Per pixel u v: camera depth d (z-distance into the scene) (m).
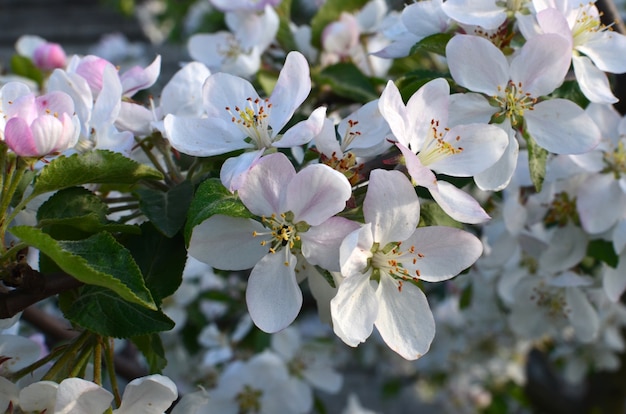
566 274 0.33
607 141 0.31
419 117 0.24
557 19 0.25
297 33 0.37
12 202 0.26
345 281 0.22
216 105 0.25
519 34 0.28
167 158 0.27
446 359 0.66
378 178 0.22
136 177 0.24
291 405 0.40
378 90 0.36
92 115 0.26
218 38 0.37
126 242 0.25
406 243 0.23
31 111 0.23
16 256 0.23
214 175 0.25
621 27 0.32
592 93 0.26
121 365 0.40
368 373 0.96
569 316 0.37
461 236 0.23
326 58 0.37
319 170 0.21
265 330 0.22
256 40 0.36
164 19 1.05
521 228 0.32
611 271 0.31
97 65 0.27
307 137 0.22
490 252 0.34
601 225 0.30
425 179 0.22
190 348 0.47
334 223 0.22
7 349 0.25
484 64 0.25
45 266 0.25
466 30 0.27
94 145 0.26
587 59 0.27
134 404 0.23
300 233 0.22
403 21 0.28
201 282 0.50
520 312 0.38
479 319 0.49
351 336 0.22
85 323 0.23
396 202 0.22
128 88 0.27
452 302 0.60
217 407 0.39
